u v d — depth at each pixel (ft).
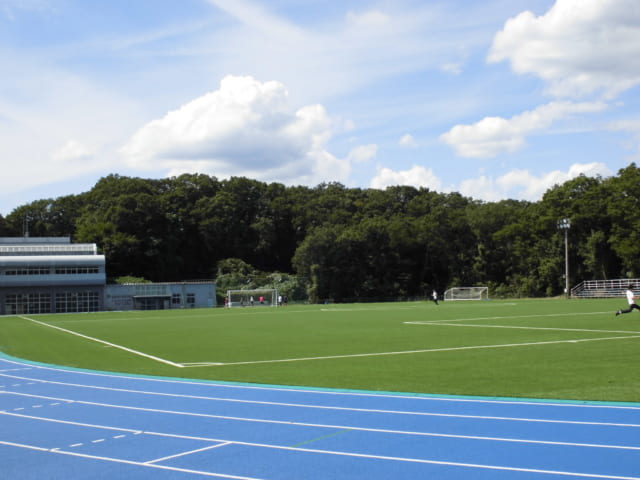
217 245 446.19
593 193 314.96
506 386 52.08
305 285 371.76
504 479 28.71
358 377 59.21
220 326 145.79
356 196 497.87
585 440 34.71
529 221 345.92
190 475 30.37
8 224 433.07
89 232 375.45
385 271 389.80
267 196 494.18
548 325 121.08
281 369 66.80
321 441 35.83
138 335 122.42
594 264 311.47
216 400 49.03
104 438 37.78
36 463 32.96
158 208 411.95
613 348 79.30
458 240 388.78
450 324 131.64
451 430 37.65
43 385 58.44
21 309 294.87
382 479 29.19
